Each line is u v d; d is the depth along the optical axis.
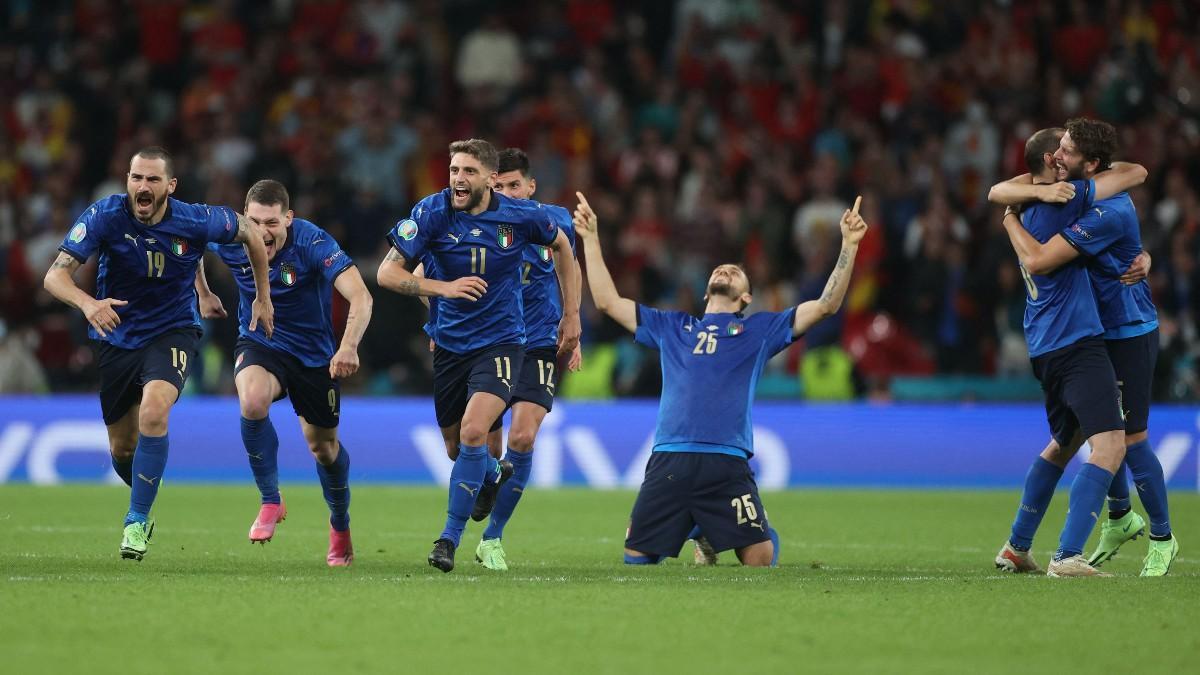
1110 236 27.02
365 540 34.84
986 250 59.81
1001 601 22.48
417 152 70.38
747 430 29.36
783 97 72.12
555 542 35.12
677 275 65.31
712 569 27.97
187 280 28.12
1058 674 17.08
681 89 73.69
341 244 64.94
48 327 61.53
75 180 71.69
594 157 71.69
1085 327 27.20
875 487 56.06
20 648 17.84
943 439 56.22
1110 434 26.94
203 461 55.78
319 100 73.12
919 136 68.38
